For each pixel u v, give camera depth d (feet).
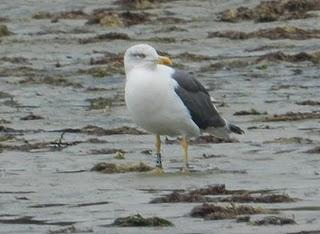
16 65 98.63
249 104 77.82
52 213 42.98
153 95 52.95
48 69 96.53
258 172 52.31
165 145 61.21
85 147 61.16
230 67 95.71
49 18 128.36
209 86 86.74
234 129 56.95
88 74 93.25
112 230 39.37
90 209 43.70
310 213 41.75
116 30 120.98
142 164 53.78
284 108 76.02
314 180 49.80
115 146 61.52
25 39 113.50
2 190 48.42
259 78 90.43
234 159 56.34
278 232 38.34
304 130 65.98
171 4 135.95
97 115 74.33
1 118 73.56
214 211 41.86
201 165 54.85
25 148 60.95
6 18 128.36
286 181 49.62
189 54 102.73
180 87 53.62
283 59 97.81
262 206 43.29
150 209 43.32
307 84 87.35
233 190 47.50
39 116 73.61
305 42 109.09
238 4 134.00
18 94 83.71
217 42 110.73
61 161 56.49
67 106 78.64
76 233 39.09
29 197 46.62
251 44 109.40
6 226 40.57
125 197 46.26
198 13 130.82
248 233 38.29
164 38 112.68
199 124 54.44
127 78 54.03
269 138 62.95
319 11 126.41
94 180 50.75
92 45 109.81
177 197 45.29
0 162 56.29
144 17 126.31
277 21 122.83
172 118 53.42
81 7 135.54
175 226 39.83
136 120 54.19
